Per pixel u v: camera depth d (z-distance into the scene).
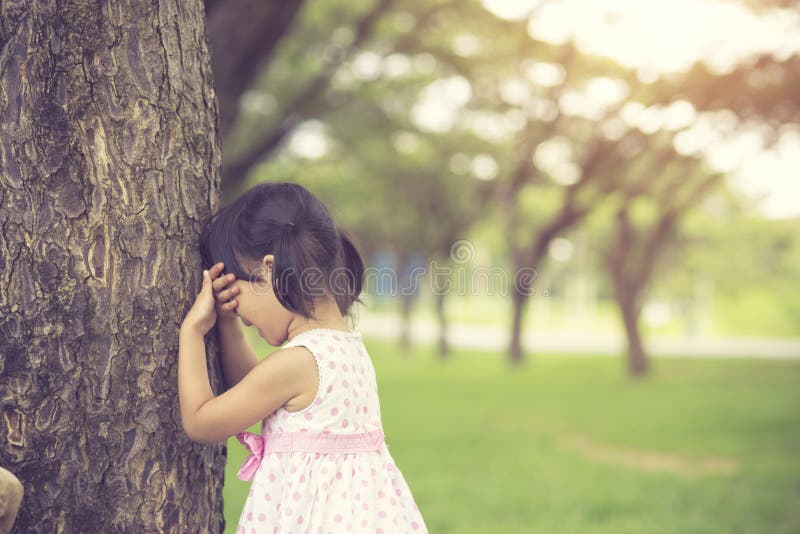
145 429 1.96
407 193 21.67
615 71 13.09
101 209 1.92
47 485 1.87
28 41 1.85
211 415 1.85
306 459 1.90
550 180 18.64
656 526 6.09
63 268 1.88
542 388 17.44
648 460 9.12
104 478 1.93
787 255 31.89
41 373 1.86
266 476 1.91
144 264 1.95
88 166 1.91
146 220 1.96
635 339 20.95
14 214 1.84
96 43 1.92
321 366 1.92
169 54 1.99
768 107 12.22
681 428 11.54
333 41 12.69
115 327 1.93
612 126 14.90
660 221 20.36
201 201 2.06
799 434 10.84
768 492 7.35
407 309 29.61
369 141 16.64
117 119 1.93
